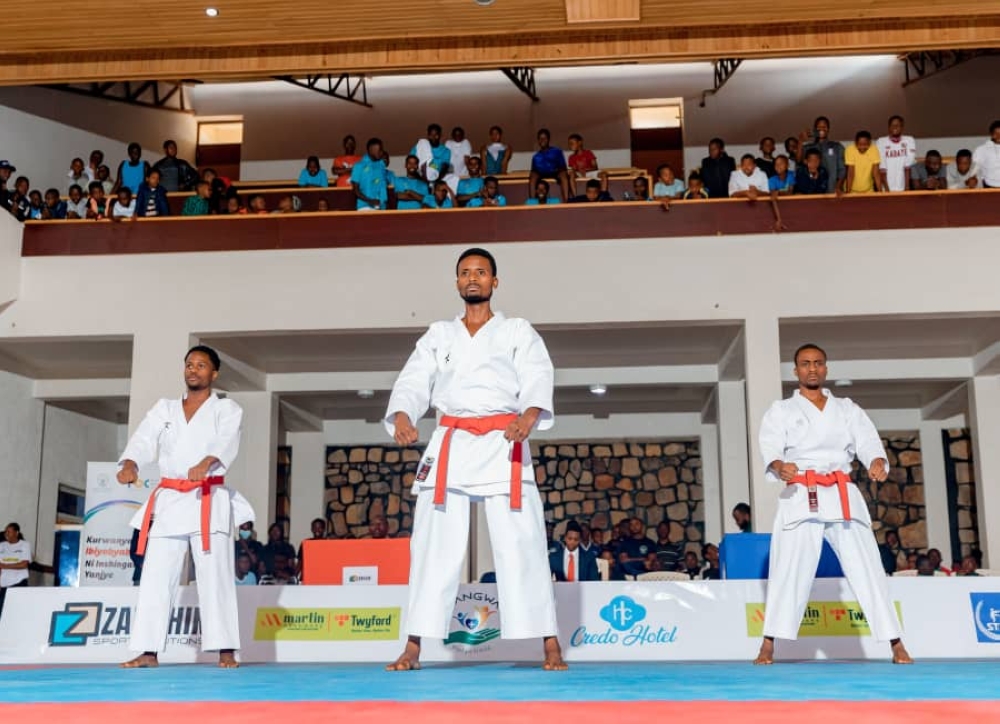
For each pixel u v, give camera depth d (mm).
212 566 4867
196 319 10289
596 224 10125
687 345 11281
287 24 9516
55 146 13367
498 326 3941
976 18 9438
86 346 11305
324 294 10234
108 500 9625
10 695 2434
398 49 9969
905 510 13734
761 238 9977
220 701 2232
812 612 6133
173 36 9727
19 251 10484
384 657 6211
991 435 11758
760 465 9586
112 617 6422
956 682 2664
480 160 12156
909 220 9875
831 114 13859
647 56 9773
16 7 9109
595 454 14359
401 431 3785
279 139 14547
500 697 2297
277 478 14062
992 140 10883
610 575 10930
